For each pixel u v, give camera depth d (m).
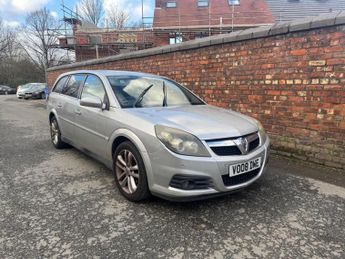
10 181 3.94
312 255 2.35
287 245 2.48
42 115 11.72
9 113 12.55
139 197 3.15
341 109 4.05
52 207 3.16
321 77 4.19
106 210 3.09
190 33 24.47
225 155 2.89
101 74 4.25
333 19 3.91
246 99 5.27
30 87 24.52
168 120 3.08
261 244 2.50
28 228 2.74
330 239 2.57
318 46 4.16
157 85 4.31
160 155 2.86
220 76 5.69
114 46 24.62
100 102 3.69
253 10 25.56
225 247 2.46
